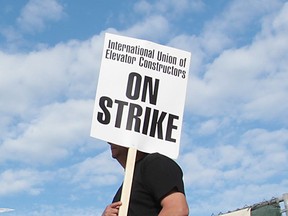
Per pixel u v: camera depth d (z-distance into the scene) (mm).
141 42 3035
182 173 2699
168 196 2547
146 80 2982
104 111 2926
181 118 2961
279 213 6406
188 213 2529
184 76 3039
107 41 3033
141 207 2633
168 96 2982
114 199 2918
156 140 2893
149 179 2619
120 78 2979
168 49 3057
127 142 2863
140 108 2934
